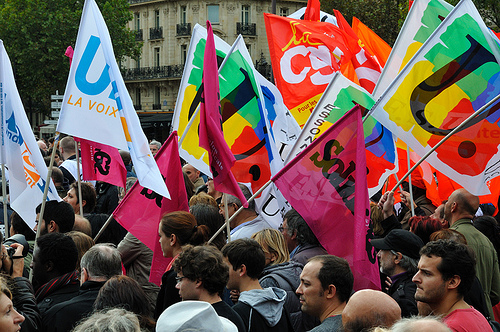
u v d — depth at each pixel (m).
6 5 52.56
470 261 4.18
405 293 5.18
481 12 32.94
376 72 9.67
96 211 9.72
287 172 6.03
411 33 7.35
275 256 5.64
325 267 4.33
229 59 7.71
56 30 51.75
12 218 6.92
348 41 9.67
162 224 5.37
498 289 6.41
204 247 4.39
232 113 7.64
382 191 9.52
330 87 6.99
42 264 4.95
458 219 6.58
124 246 6.49
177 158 6.53
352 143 5.86
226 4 64.19
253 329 4.36
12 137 6.71
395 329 2.84
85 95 6.49
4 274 4.52
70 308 4.58
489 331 4.10
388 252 5.38
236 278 4.67
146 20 68.62
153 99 69.12
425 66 6.79
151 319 4.46
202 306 3.38
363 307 3.55
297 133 8.64
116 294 4.36
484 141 6.69
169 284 5.07
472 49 6.75
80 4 53.81
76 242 5.65
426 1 7.38
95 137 6.45
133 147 6.30
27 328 4.39
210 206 6.43
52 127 30.89
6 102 6.70
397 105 6.81
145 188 6.48
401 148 8.52
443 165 6.77
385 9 36.97
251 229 7.12
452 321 4.05
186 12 65.44
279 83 9.70
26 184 6.76
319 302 4.32
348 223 5.79
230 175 6.18
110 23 53.84
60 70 53.19
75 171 10.67
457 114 6.76
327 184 5.89
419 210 8.73
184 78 8.16
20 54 51.16
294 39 9.68
